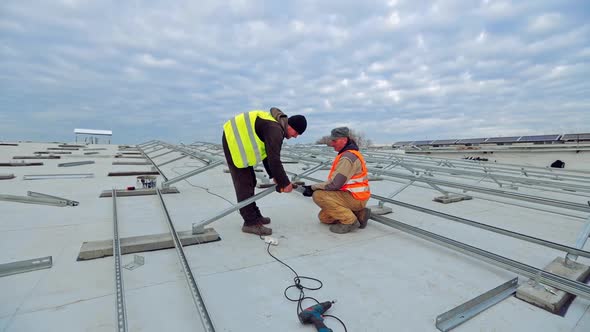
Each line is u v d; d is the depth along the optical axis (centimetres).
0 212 312
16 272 179
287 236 270
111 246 212
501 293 178
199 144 1367
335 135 293
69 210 327
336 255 230
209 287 176
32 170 632
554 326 149
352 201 284
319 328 135
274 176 254
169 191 435
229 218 320
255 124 256
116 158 959
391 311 158
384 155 1088
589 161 1177
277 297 168
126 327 127
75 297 156
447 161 916
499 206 426
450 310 150
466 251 226
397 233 287
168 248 230
